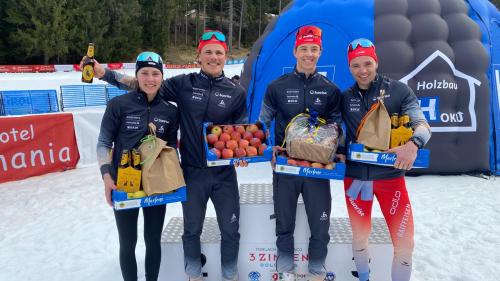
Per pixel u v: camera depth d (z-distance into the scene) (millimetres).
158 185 2625
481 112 6574
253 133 2941
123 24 41375
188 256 2949
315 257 2947
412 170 6656
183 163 2969
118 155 2773
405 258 2811
